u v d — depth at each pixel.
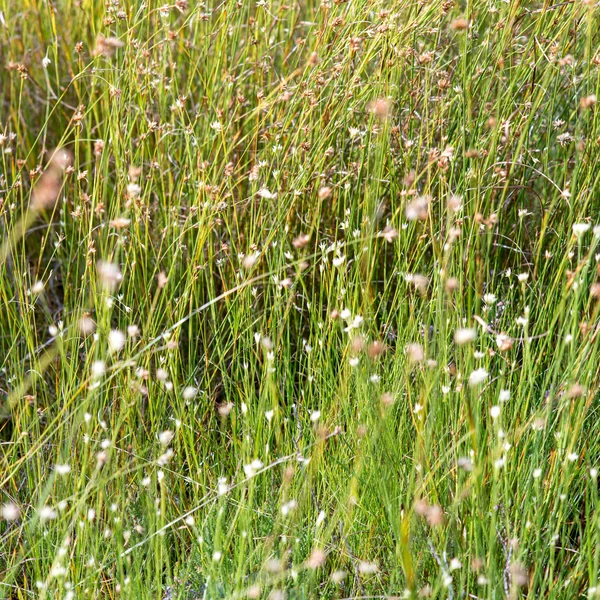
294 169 3.05
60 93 4.09
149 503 2.21
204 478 2.46
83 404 2.08
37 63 4.21
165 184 3.50
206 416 2.90
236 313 2.88
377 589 2.19
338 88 3.17
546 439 2.31
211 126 3.08
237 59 3.69
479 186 2.69
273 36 3.61
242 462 2.40
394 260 3.05
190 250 3.18
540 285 2.75
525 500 2.14
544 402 2.48
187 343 3.28
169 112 3.68
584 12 2.91
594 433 2.44
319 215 3.10
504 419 2.38
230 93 3.28
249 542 2.18
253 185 2.89
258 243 3.11
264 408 2.55
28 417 2.67
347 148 3.38
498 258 3.19
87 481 2.46
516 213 3.25
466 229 2.88
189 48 3.81
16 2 4.31
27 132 4.00
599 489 2.36
